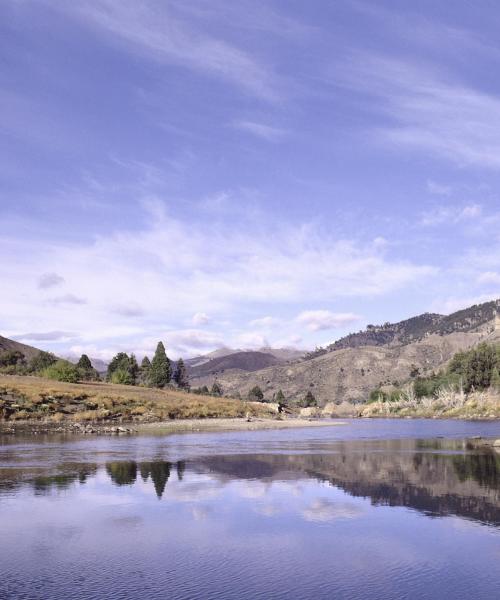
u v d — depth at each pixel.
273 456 37.06
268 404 142.62
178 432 62.84
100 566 13.95
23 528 17.39
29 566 13.95
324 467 31.25
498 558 14.63
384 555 14.85
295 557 14.66
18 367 132.00
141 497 22.06
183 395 119.00
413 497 22.38
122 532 16.97
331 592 12.25
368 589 12.43
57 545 15.72
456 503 21.27
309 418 137.12
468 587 12.60
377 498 22.11
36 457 34.88
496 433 70.56
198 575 13.31
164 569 13.70
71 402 78.06
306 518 18.81
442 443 51.09
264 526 17.70
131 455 36.41
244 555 14.84
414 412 164.00
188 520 18.47
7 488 23.86
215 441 50.03
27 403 70.81
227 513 19.45
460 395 156.75
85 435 55.00
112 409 80.50
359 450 42.47
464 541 16.14
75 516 18.92
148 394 104.62
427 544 15.84
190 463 32.53
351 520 18.55
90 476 27.06
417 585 12.68
